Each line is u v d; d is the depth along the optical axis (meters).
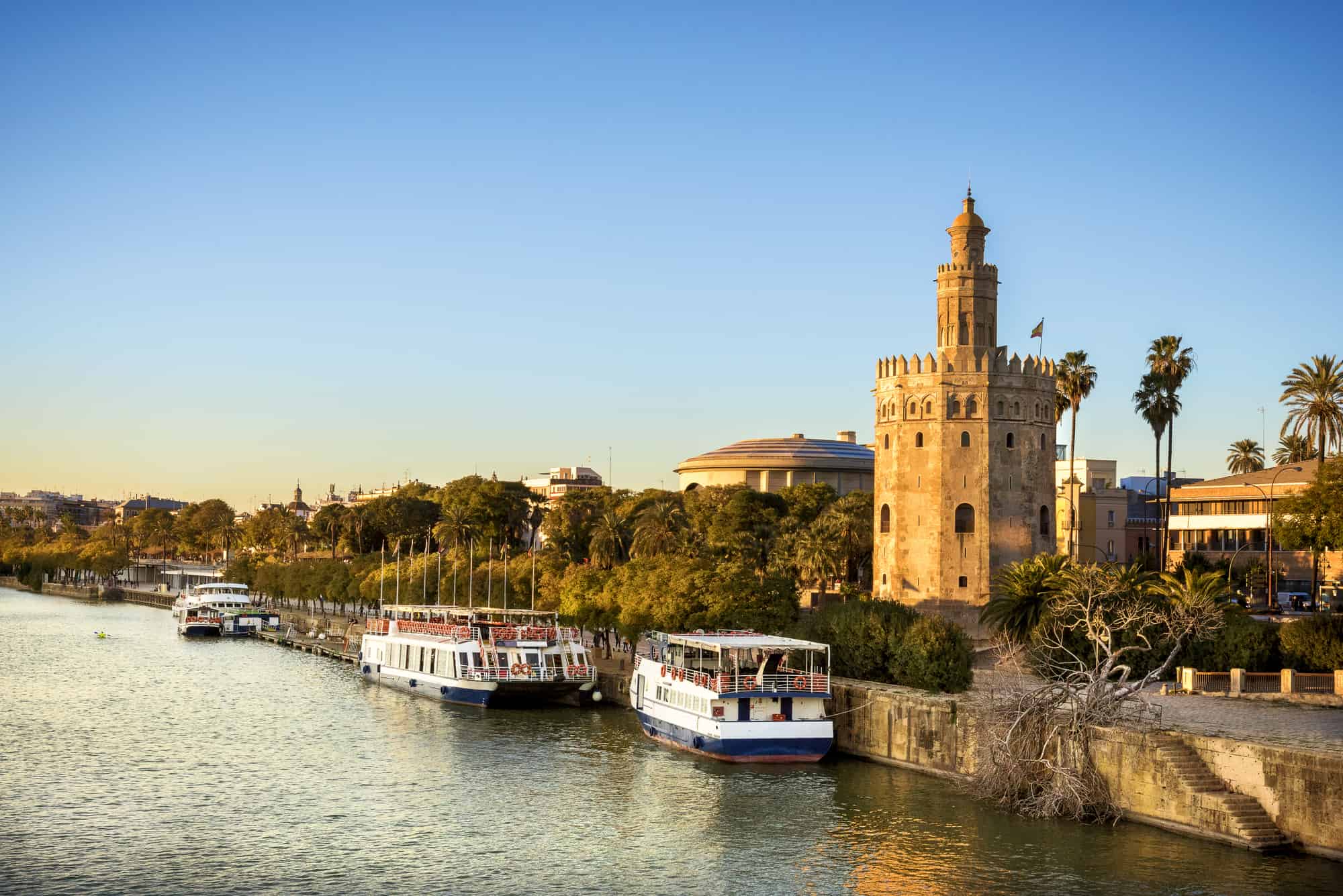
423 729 87.00
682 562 102.62
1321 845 51.34
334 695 106.44
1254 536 150.62
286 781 70.00
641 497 177.50
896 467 114.38
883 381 116.56
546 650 98.81
